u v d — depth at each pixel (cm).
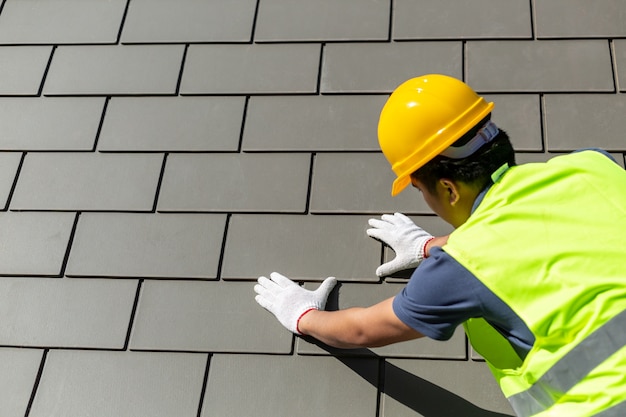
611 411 142
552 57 246
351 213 232
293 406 208
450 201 166
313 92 252
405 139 168
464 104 165
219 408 210
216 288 226
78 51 270
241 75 258
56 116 259
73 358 220
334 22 263
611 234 145
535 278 145
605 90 239
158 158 248
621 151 229
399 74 250
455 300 152
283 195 237
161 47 268
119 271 231
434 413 204
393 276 222
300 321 205
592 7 253
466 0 260
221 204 238
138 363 218
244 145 246
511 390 168
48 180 248
